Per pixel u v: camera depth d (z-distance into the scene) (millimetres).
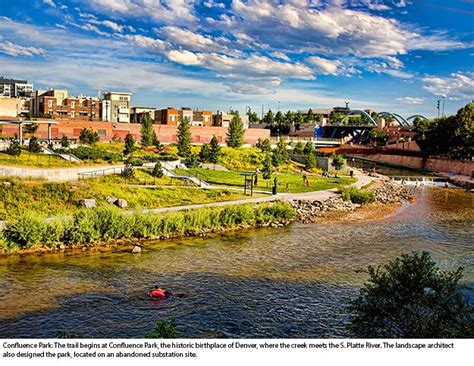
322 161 102000
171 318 22812
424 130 165250
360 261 34562
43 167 54281
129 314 23141
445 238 43812
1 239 32781
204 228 42688
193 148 101375
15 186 42906
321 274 30781
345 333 21484
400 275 16125
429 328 15539
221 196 55094
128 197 47906
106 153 71312
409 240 42531
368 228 47906
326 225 48625
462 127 125500
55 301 24469
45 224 34469
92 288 26625
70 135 106875
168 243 37844
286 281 29062
